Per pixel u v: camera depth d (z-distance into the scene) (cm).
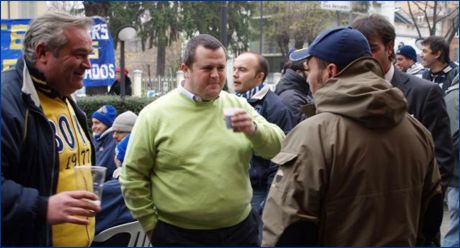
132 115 484
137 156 290
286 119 411
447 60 603
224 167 287
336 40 227
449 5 1616
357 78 223
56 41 239
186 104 292
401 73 342
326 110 222
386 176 218
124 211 367
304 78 447
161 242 294
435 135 338
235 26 2027
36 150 233
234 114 274
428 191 242
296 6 2448
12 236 230
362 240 215
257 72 438
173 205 286
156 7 1892
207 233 291
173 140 286
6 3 1284
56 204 223
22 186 226
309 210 214
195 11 1925
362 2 1772
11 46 871
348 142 214
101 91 1271
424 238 250
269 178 390
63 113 260
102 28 1130
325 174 213
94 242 366
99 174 237
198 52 286
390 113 214
